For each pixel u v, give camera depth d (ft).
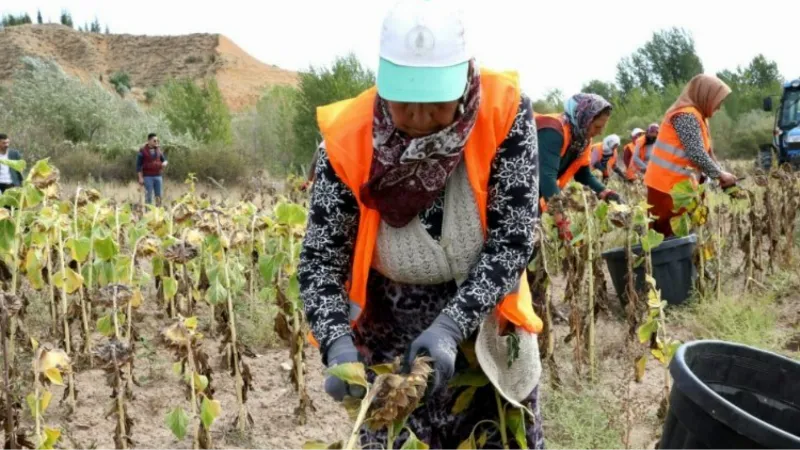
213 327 17.11
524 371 7.11
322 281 6.59
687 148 17.97
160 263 16.26
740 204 21.98
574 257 14.24
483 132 6.01
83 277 14.43
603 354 15.40
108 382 9.85
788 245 21.85
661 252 17.25
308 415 13.21
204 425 10.30
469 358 7.04
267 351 16.56
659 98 127.95
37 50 260.21
